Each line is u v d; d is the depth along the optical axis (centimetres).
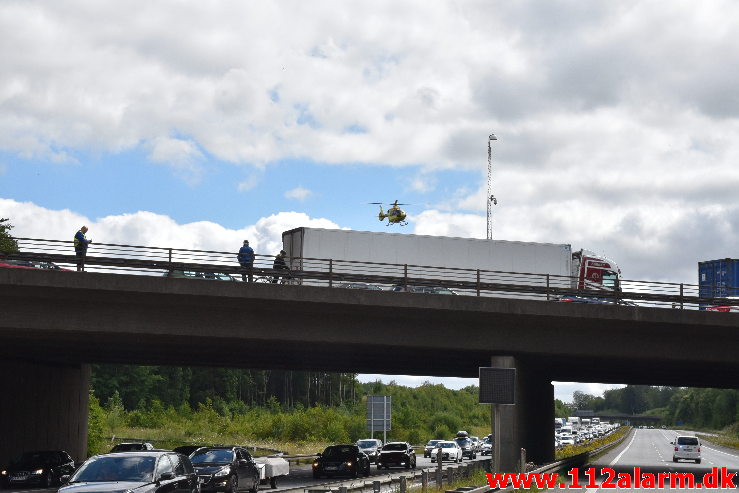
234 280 3638
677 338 4212
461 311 3884
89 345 4241
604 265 5156
